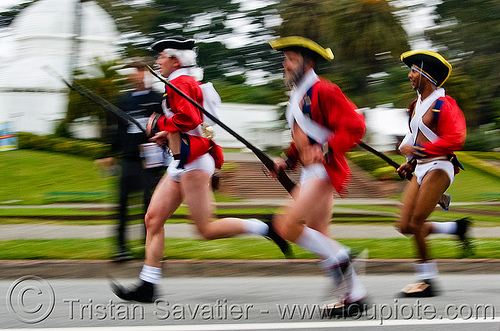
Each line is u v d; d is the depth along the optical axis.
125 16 19.45
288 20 17.27
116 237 5.88
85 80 18.11
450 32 18.69
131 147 5.88
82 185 17.25
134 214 9.23
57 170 18.94
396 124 23.64
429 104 4.69
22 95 27.38
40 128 27.23
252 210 12.70
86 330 3.64
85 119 21.86
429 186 4.65
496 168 22.33
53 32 28.16
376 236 7.84
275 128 21.42
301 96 4.01
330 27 16.73
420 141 4.78
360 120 3.93
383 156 4.84
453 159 4.70
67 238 7.12
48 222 9.03
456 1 18.70
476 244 6.96
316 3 16.88
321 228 4.07
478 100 19.95
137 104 5.84
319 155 3.94
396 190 18.98
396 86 17.62
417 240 4.80
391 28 16.92
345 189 4.05
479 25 18.62
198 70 4.75
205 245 6.56
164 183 4.46
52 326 3.74
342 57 17.33
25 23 28.88
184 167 4.32
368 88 17.83
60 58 27.78
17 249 6.14
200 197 4.34
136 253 6.02
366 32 16.77
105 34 27.58
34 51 28.14
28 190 16.11
